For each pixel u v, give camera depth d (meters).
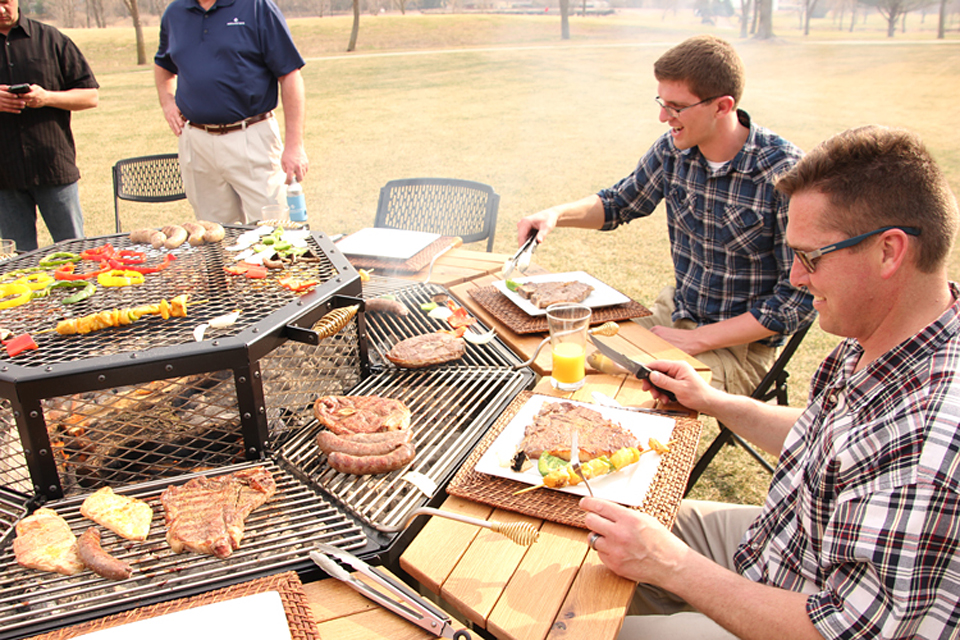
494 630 1.10
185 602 1.09
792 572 1.26
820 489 1.16
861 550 1.00
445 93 18.91
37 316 1.62
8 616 1.08
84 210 7.84
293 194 3.29
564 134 13.33
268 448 1.53
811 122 13.44
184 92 3.84
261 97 3.88
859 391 1.12
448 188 3.64
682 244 2.82
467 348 2.07
